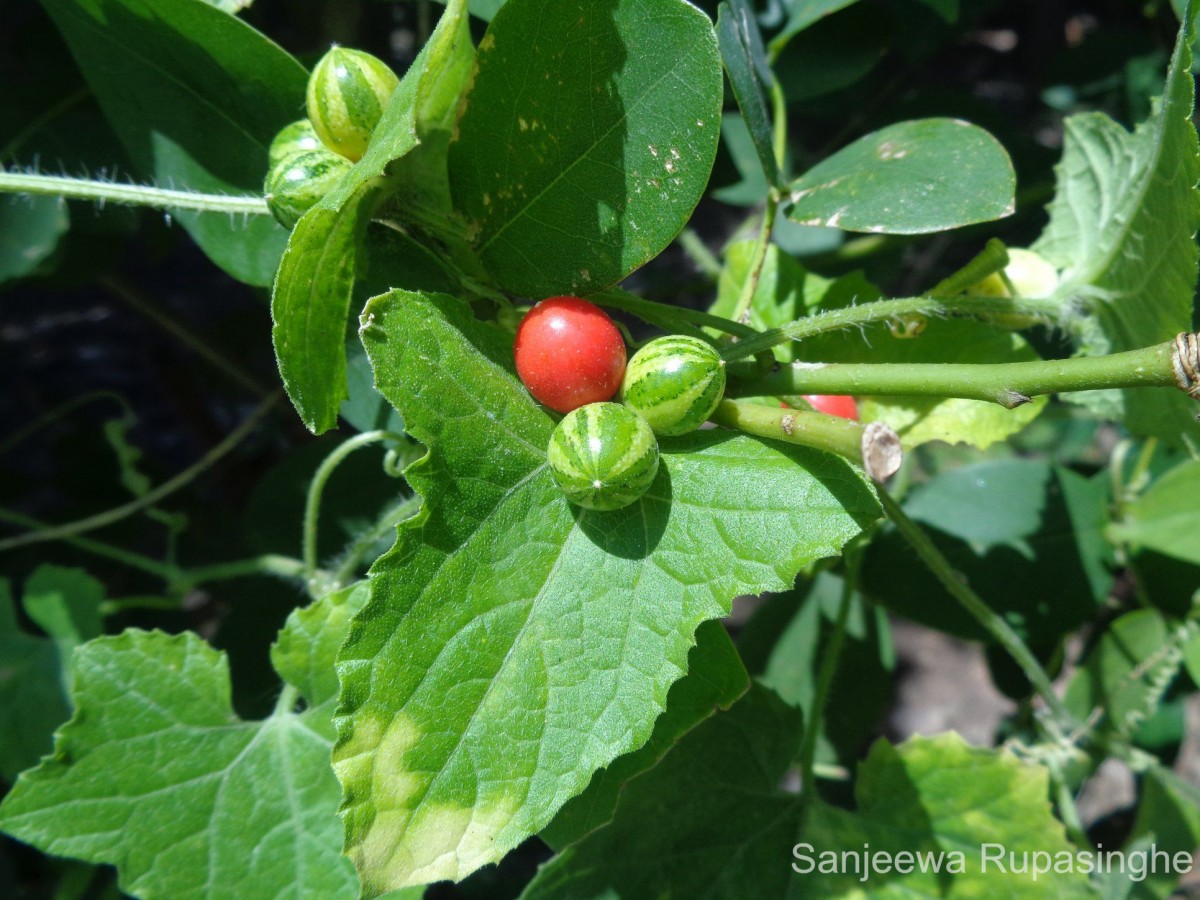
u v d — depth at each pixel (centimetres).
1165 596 15
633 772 9
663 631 8
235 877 10
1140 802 15
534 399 8
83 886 15
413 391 8
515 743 8
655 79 8
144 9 10
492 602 8
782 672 16
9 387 27
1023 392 7
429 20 14
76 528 15
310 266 8
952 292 10
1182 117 8
